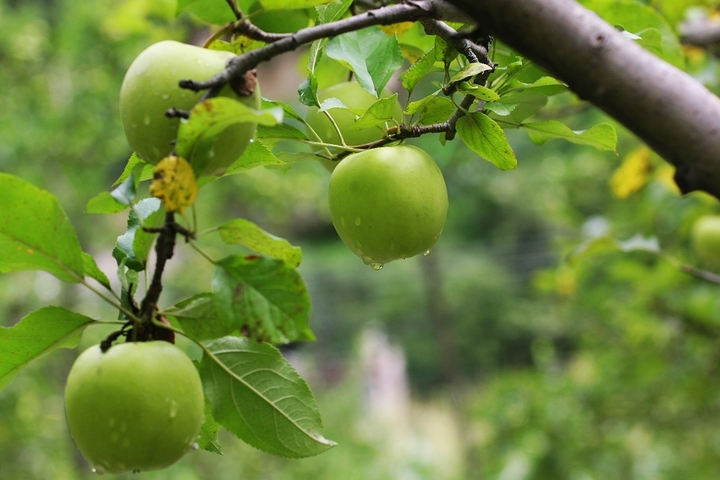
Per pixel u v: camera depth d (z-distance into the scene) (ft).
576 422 8.73
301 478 11.54
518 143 23.71
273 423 2.89
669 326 7.88
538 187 22.89
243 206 15.80
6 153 10.79
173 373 2.68
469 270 24.23
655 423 8.48
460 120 2.96
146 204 2.91
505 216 25.25
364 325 24.56
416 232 2.97
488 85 3.05
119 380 2.65
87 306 11.62
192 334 2.79
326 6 3.11
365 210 2.96
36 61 11.55
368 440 14.07
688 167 2.56
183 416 2.68
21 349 2.78
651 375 8.00
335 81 3.87
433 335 24.68
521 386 9.58
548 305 17.24
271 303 2.62
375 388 21.35
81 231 12.21
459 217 26.03
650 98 2.56
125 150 12.65
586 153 10.05
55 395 10.64
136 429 2.65
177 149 2.59
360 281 25.49
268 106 3.02
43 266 2.73
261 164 2.96
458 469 15.14
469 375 23.40
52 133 11.23
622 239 8.41
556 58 2.57
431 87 7.20
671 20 4.85
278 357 2.88
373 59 3.12
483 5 2.58
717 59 4.95
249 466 11.14
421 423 21.61
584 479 8.64
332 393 15.56
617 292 8.88
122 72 11.67
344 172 2.99
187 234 2.62
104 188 13.07
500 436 9.45
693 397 7.88
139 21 7.30
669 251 7.80
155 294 2.70
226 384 2.88
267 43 2.85
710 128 2.54
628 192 6.19
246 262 2.63
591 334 9.14
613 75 2.56
